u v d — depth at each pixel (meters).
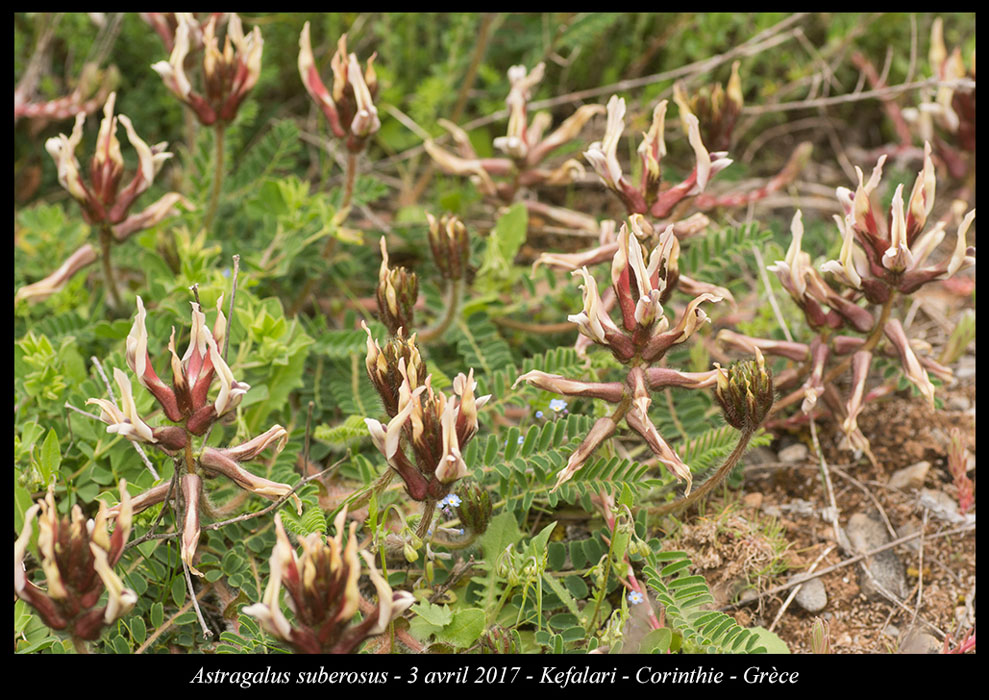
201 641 3.61
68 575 2.77
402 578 3.60
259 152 5.02
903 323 4.86
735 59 6.01
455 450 3.00
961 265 3.56
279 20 5.74
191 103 4.25
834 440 4.45
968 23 6.20
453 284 4.30
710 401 4.36
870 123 6.33
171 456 3.10
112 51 5.98
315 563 2.70
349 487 3.99
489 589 3.61
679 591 3.51
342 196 4.57
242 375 4.08
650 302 3.20
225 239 4.95
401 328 3.29
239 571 3.57
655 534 4.03
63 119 5.66
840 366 4.08
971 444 4.39
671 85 5.88
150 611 3.57
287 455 3.94
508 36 6.20
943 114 5.18
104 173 4.00
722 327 4.94
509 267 4.72
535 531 4.04
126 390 2.94
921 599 3.89
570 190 5.72
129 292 4.60
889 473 4.32
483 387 4.21
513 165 4.73
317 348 4.32
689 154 6.05
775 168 6.11
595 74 6.24
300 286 4.89
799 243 3.72
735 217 5.69
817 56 5.79
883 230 3.69
